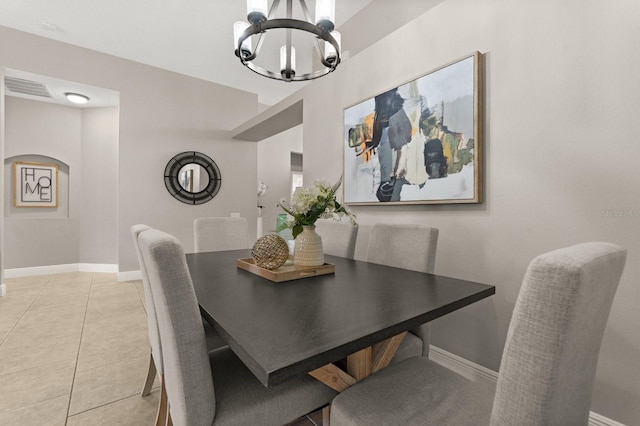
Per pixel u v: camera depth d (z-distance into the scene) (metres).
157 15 3.41
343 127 2.80
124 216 4.24
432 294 1.20
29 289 3.84
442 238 2.08
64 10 3.29
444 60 2.05
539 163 1.61
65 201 4.91
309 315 0.96
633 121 1.32
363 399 0.95
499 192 1.77
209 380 0.88
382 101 2.42
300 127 6.79
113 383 1.84
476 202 1.84
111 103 4.69
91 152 4.95
